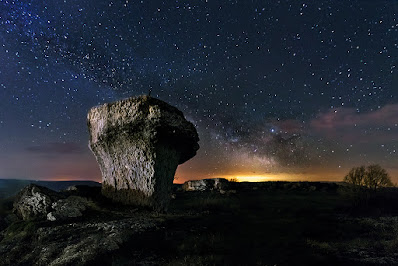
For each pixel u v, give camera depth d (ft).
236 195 64.44
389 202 50.26
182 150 44.24
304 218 39.58
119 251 21.77
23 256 23.30
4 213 36.81
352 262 21.66
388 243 26.53
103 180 43.50
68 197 38.55
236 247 24.52
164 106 39.27
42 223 30.76
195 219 35.63
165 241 24.85
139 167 39.37
